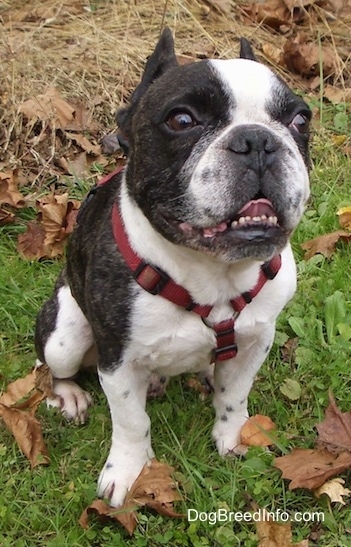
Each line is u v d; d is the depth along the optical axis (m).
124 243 1.06
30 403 1.24
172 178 0.98
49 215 1.52
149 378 1.21
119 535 1.12
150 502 1.13
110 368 1.11
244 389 1.19
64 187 1.64
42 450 1.21
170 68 1.06
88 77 1.83
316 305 1.41
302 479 1.15
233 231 0.97
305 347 1.34
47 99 1.73
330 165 1.69
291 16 2.13
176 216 0.98
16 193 1.58
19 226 1.56
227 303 1.08
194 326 1.08
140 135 1.01
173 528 1.13
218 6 2.13
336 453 1.18
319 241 1.50
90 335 1.24
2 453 1.21
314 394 1.28
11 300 1.42
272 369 1.33
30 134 1.69
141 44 1.95
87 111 1.76
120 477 1.16
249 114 0.98
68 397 1.28
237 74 0.99
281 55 1.98
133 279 1.06
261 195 0.95
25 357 1.36
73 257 1.18
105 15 2.06
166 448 1.22
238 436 1.22
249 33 2.07
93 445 1.23
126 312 1.07
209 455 1.21
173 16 2.07
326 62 1.96
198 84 0.98
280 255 1.08
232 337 1.10
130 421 1.14
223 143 0.95
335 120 1.81
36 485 1.18
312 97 1.89
